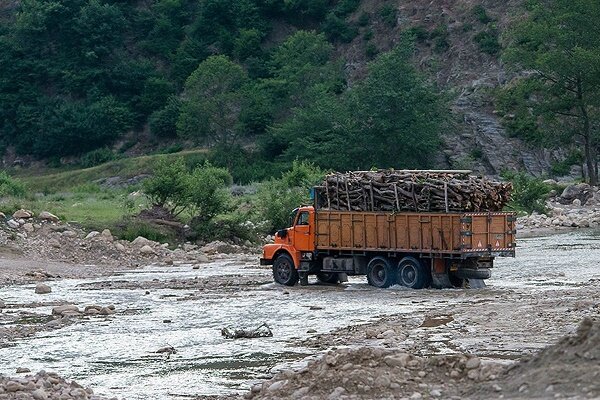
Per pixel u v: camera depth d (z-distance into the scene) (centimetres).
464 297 3688
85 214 7181
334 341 2769
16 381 2078
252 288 4241
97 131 15962
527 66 11356
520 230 7650
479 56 14750
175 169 6625
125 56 17088
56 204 8369
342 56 16012
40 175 15612
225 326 3175
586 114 10881
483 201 3959
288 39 15725
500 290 3881
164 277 4856
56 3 16988
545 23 11206
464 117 13588
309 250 4234
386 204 4069
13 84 16762
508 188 4072
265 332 2945
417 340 2688
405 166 12656
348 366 1922
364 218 4109
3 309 3688
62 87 16750
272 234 6800
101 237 6012
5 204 6719
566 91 11025
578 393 1581
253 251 6256
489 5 15450
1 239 5678
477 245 3919
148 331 3109
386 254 4075
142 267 5441
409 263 4019
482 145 13150
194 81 14600
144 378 2383
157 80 16462
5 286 4522
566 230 7588
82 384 2323
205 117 14412
